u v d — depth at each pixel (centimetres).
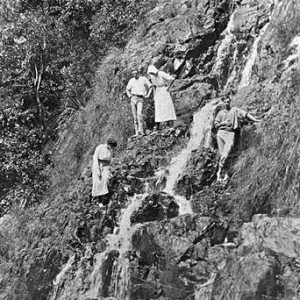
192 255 1650
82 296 1780
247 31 2472
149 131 2255
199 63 2517
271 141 1844
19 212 2420
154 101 2281
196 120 2180
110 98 2641
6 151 2678
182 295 1606
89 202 2080
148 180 2025
